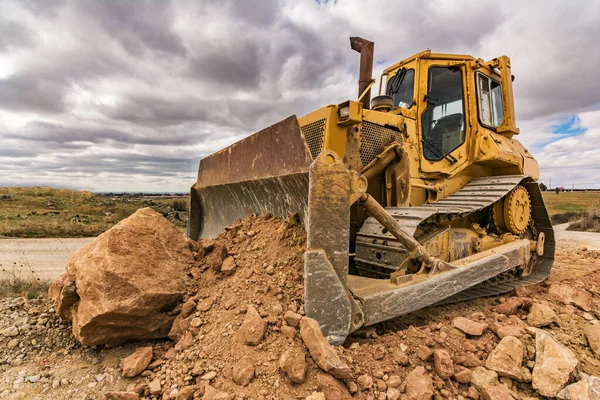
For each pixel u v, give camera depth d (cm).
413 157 478
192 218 589
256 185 403
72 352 302
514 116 577
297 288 290
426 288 339
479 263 403
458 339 310
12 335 320
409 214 389
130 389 247
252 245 360
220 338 265
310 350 241
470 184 545
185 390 228
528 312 394
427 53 509
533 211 612
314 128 406
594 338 327
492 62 566
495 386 256
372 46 572
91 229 1369
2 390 253
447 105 535
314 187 272
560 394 250
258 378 231
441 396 250
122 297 288
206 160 554
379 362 266
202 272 351
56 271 691
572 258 802
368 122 428
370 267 408
